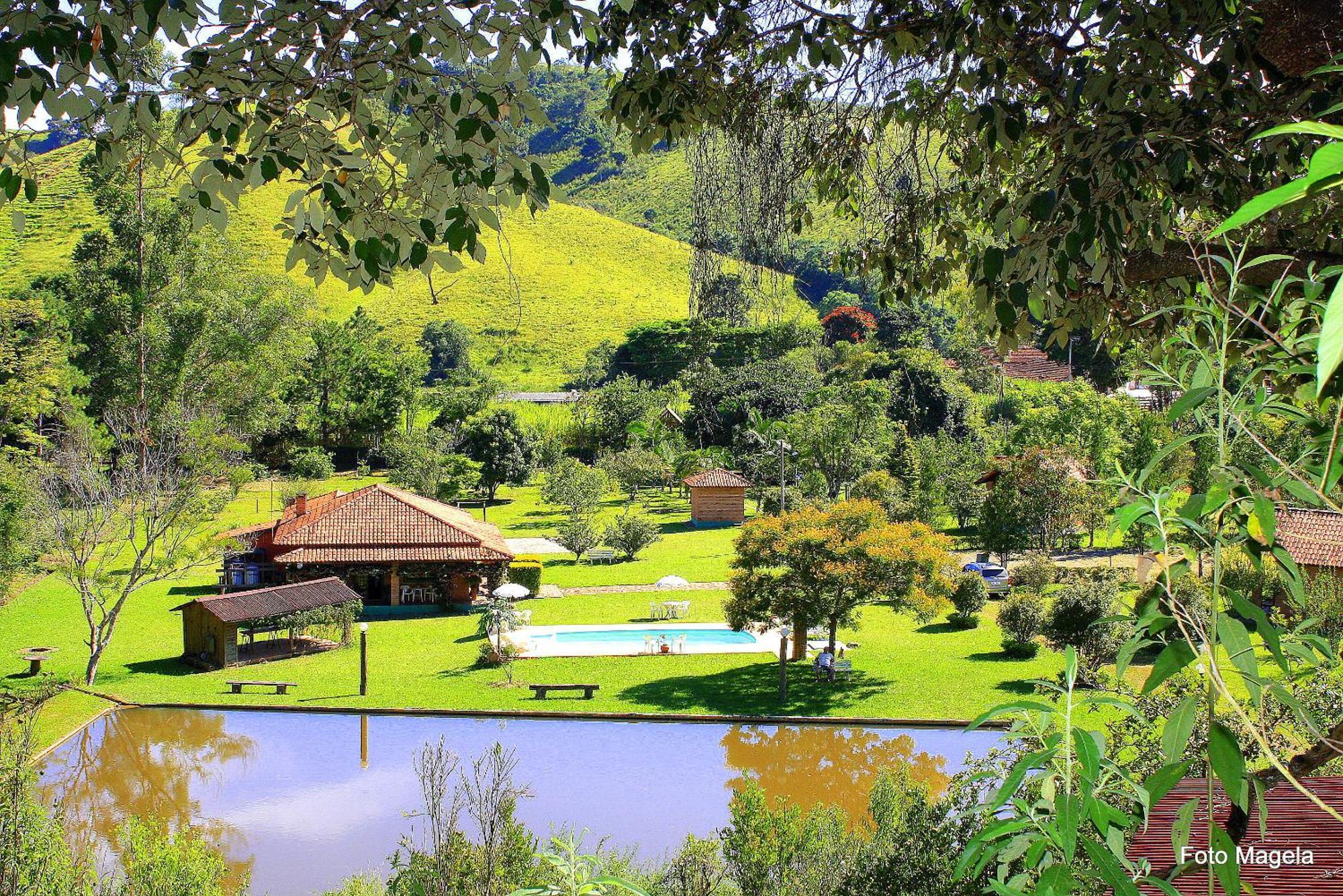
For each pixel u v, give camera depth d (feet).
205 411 112.47
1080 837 4.75
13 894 27.35
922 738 62.80
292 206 11.24
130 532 82.43
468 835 42.88
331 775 57.41
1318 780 13.30
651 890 30.14
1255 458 5.98
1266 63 13.67
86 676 78.02
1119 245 12.63
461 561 109.70
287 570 109.40
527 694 73.00
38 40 9.79
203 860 34.35
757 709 68.33
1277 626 6.39
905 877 22.93
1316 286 5.71
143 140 11.35
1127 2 13.56
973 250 15.81
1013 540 114.73
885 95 16.98
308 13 11.09
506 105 11.09
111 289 134.82
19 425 122.01
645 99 17.13
